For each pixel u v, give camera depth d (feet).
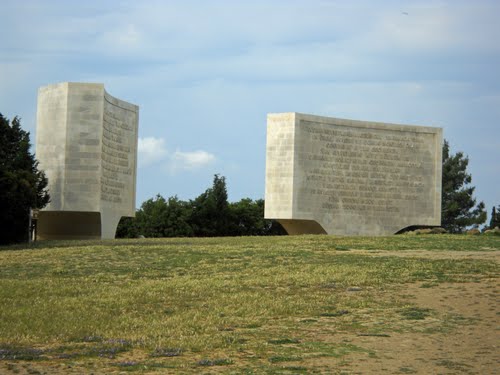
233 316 78.95
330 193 225.35
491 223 358.43
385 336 69.51
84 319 77.36
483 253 135.74
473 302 85.20
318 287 96.22
